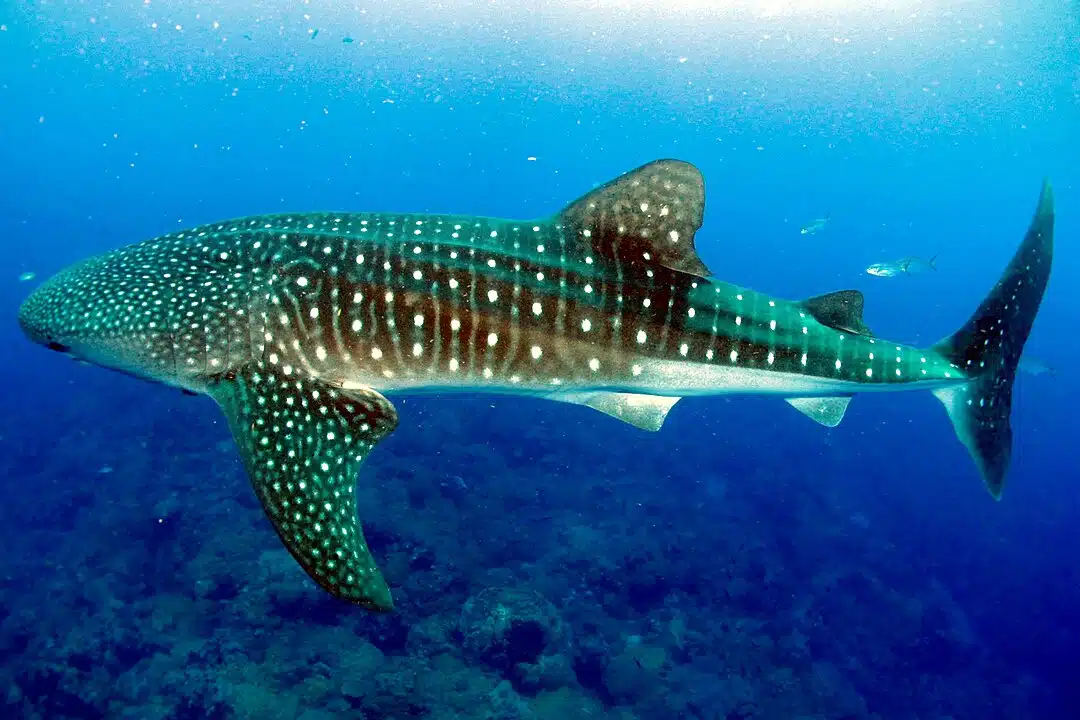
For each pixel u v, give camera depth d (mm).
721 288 4523
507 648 11250
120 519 14969
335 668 10562
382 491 14812
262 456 3736
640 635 13453
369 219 4254
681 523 17250
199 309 4031
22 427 22219
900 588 18406
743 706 12586
